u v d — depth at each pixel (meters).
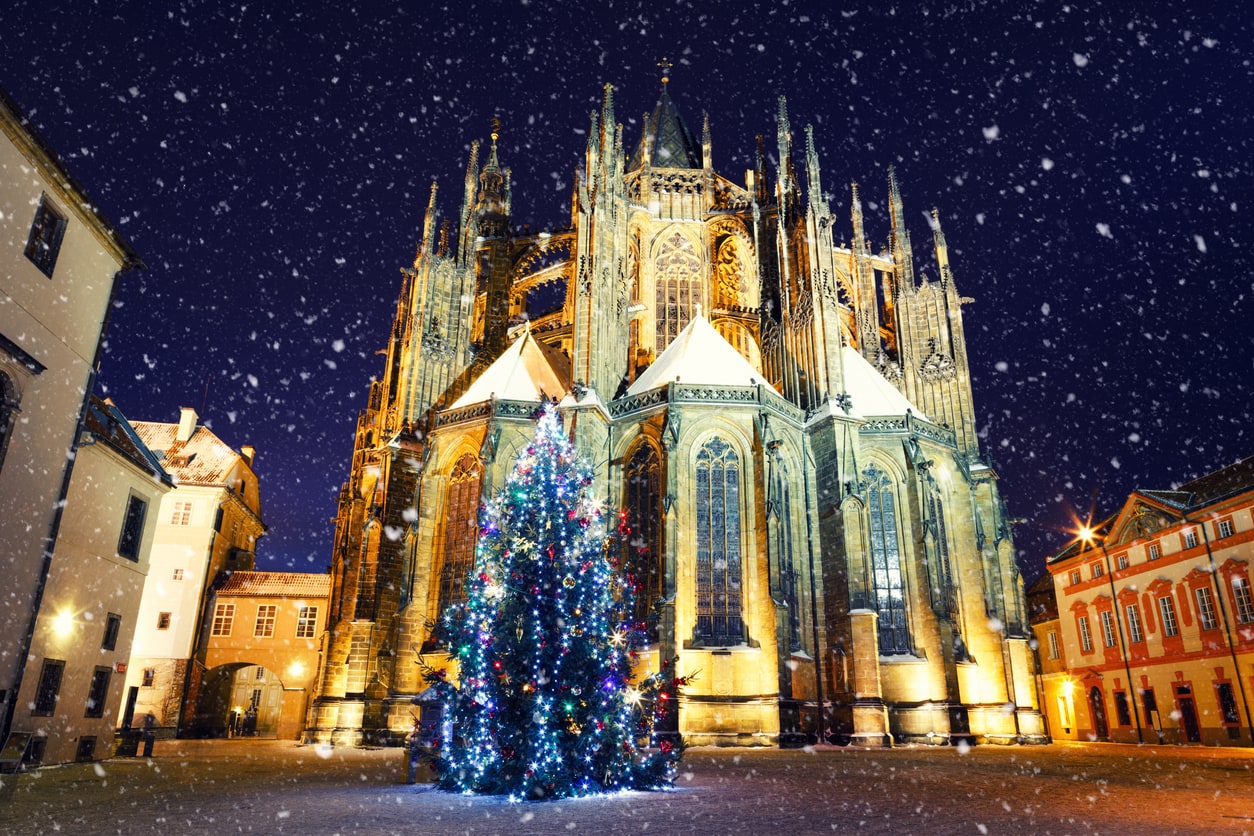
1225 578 49.91
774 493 40.69
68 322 27.59
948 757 31.19
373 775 24.06
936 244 59.03
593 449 42.94
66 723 29.44
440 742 20.59
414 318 52.41
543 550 20.52
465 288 55.56
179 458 65.06
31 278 25.53
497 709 19.16
